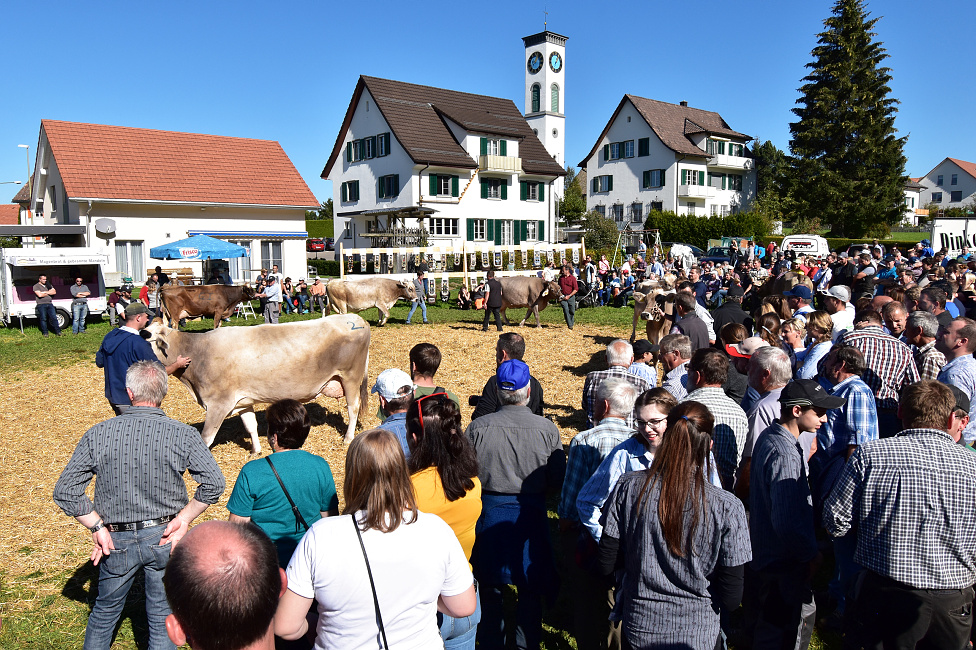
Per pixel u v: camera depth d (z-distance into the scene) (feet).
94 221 97.96
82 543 19.34
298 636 8.23
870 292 37.09
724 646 11.30
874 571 10.67
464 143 143.95
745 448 13.73
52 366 44.19
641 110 179.42
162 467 11.96
